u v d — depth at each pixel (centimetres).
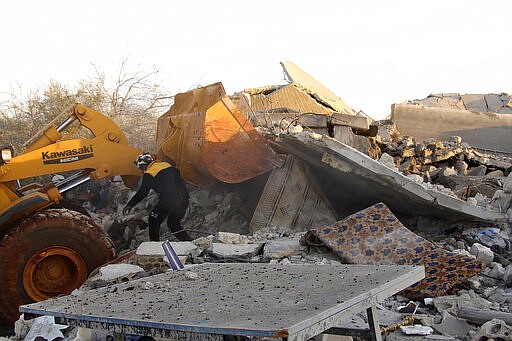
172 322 251
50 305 315
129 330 265
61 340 480
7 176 711
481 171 1103
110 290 347
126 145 789
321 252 615
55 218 637
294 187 772
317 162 748
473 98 1842
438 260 549
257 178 840
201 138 759
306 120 970
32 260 626
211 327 235
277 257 607
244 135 773
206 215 913
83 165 759
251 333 224
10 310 613
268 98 1287
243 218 876
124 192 1141
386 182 687
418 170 1070
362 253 579
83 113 771
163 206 773
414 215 797
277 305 270
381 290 286
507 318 433
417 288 525
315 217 769
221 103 768
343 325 352
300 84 1351
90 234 650
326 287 301
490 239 672
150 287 345
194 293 319
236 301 288
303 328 229
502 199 834
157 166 776
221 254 616
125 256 658
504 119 1453
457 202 698
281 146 750
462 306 482
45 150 736
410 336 416
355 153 674
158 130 989
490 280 566
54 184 743
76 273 644
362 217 614
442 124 1459
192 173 836
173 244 652
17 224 632
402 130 1452
